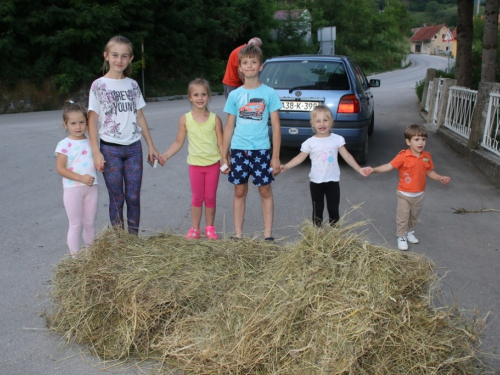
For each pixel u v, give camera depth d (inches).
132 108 163.8
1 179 268.7
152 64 917.8
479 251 175.2
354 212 217.0
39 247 179.5
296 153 325.1
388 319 103.8
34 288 148.6
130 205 170.7
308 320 104.5
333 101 269.6
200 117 174.7
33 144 362.3
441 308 114.7
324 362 98.4
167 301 118.1
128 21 808.9
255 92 169.5
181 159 319.0
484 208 221.8
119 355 114.7
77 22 705.6
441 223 203.6
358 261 114.9
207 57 1136.2
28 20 674.2
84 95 749.3
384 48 2603.3
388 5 3577.8
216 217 211.3
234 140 172.9
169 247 140.3
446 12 5088.6
